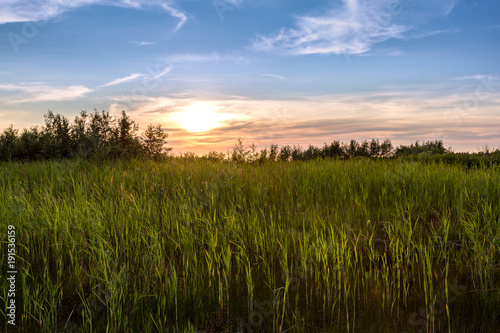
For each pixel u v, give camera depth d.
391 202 6.28
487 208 5.01
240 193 6.77
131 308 3.22
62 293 3.47
